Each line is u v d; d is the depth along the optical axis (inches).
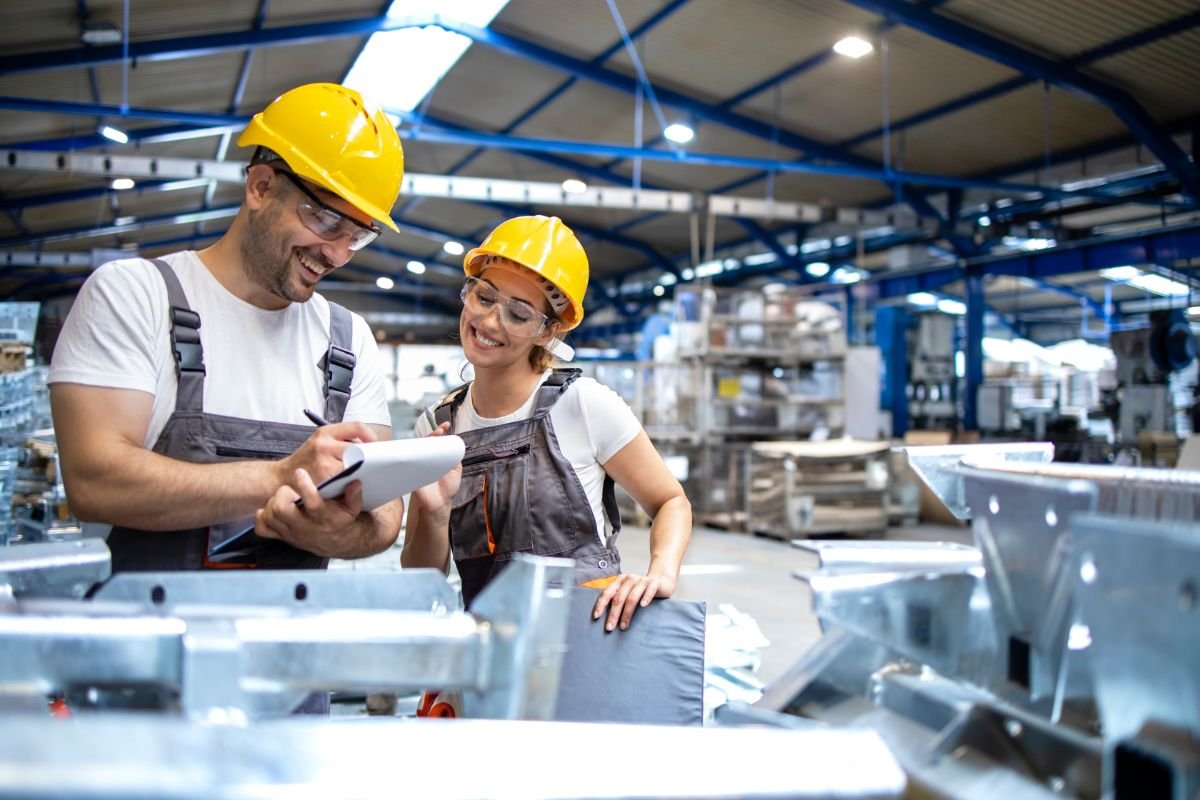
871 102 339.0
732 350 327.6
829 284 470.6
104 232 534.0
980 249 410.6
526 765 21.8
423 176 329.7
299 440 54.2
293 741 19.9
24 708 25.3
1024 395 497.7
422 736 21.5
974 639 31.2
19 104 278.1
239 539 52.5
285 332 55.8
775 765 23.2
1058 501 26.7
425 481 44.5
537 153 460.4
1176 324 319.3
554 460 64.8
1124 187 330.6
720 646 91.0
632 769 22.4
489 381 66.9
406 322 809.5
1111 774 23.3
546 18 319.9
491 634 26.0
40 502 139.1
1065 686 27.6
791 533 297.9
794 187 442.0
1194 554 20.6
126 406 47.8
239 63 325.7
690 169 441.7
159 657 24.7
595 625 57.2
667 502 67.4
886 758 24.1
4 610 26.2
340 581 33.1
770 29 295.1
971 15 265.7
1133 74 281.6
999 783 28.4
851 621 32.3
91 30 256.5
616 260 664.4
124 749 17.5
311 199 49.9
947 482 39.1
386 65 353.7
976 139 356.5
